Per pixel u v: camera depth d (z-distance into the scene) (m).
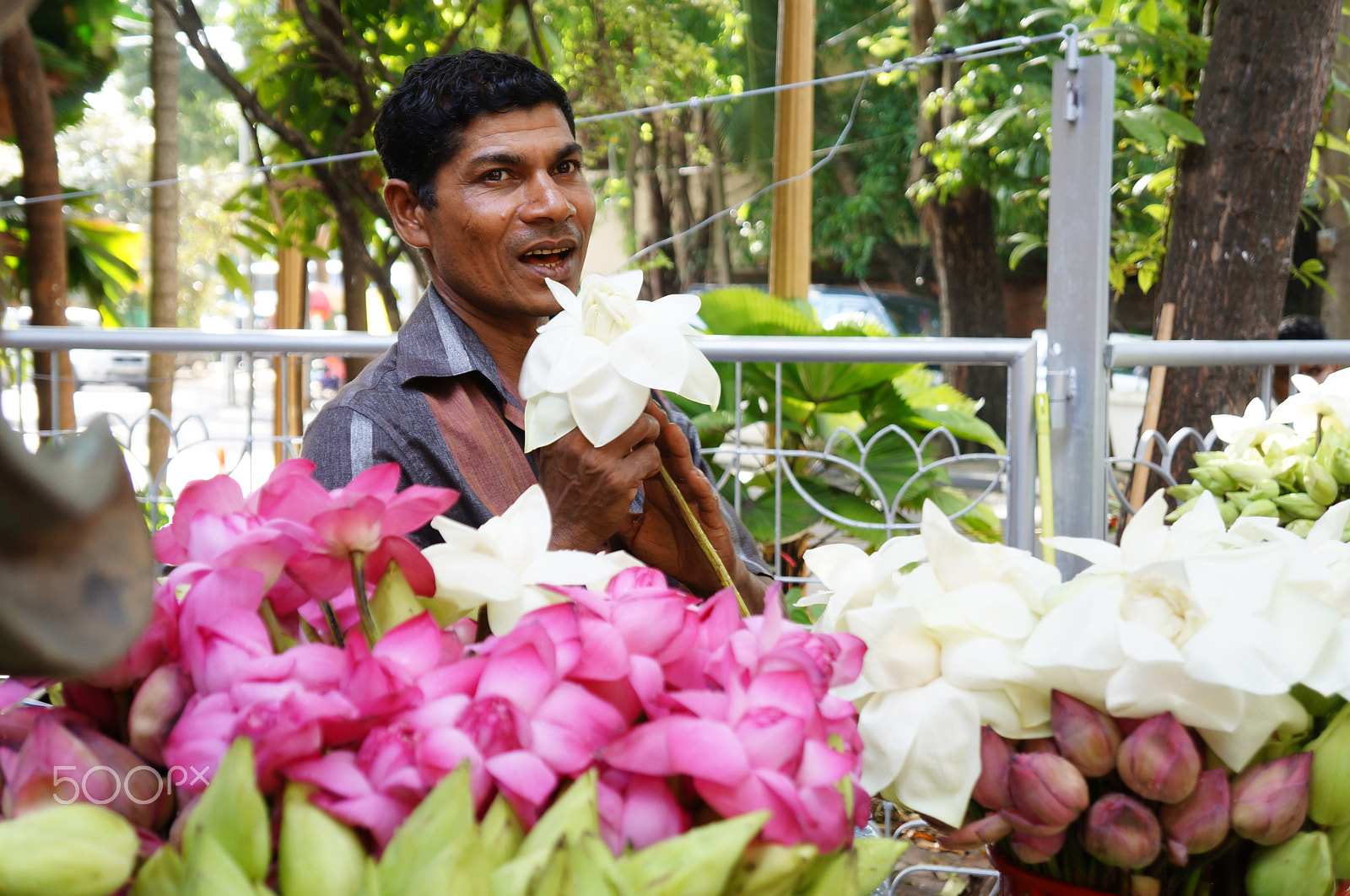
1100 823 0.62
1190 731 0.64
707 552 1.04
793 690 0.52
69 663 0.33
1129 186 6.38
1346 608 0.68
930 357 2.02
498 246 1.35
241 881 0.42
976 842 0.66
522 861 0.44
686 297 0.93
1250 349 2.06
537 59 5.59
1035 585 0.70
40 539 0.33
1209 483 1.30
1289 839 0.64
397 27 5.27
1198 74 4.41
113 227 5.49
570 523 1.09
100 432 0.38
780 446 2.21
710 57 9.51
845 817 0.53
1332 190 4.96
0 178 5.91
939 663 0.68
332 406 1.38
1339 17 3.63
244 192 5.29
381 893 0.43
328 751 0.49
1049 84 8.10
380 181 5.12
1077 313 2.01
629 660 0.53
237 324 15.08
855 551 0.78
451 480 1.33
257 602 0.53
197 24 4.63
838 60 13.24
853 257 14.04
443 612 0.62
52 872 0.43
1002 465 2.07
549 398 0.89
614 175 13.95
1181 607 0.64
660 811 0.50
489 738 0.47
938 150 8.91
